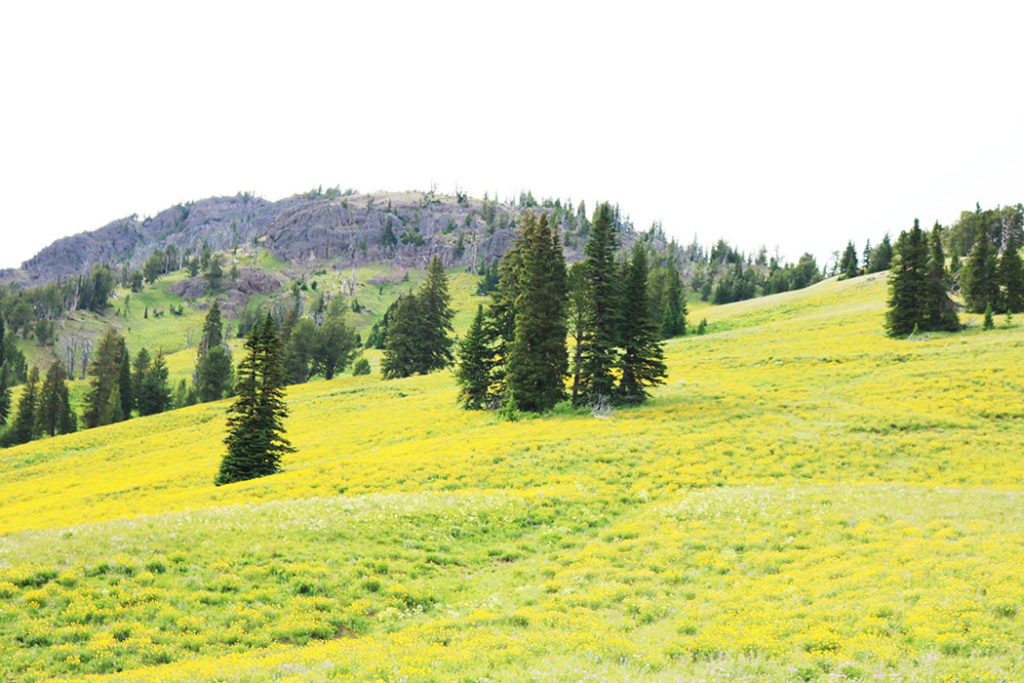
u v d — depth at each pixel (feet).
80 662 42.14
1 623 47.06
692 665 36.83
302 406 263.29
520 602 53.42
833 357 211.41
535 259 185.98
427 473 114.73
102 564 58.13
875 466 106.83
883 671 33.12
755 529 70.33
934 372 167.73
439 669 37.24
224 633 47.42
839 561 55.36
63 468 205.05
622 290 185.98
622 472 108.47
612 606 50.78
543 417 172.14
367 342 610.24
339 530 74.02
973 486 93.30
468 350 206.90
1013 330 214.90
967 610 40.19
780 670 34.53
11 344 515.50
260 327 150.92
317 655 41.88
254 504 97.76
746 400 164.45
